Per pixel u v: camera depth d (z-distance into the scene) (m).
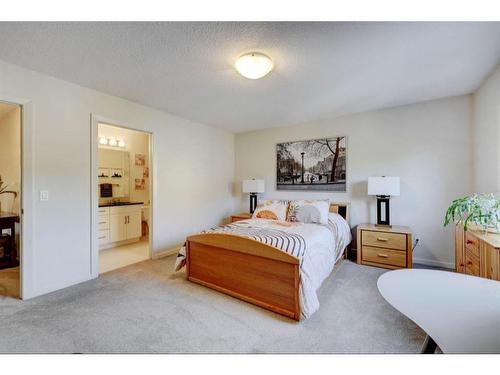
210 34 1.75
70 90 2.58
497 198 2.20
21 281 2.26
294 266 1.96
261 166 4.74
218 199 4.71
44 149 2.38
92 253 2.77
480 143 2.76
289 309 1.99
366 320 1.94
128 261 3.43
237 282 2.31
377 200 3.45
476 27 1.67
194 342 1.67
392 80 2.55
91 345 1.63
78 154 2.65
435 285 1.18
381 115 3.54
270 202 3.89
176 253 3.82
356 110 3.57
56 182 2.47
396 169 3.45
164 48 1.93
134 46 1.91
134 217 4.60
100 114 2.84
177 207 3.87
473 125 2.96
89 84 2.63
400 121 3.41
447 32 1.73
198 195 4.25
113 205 4.33
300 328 1.84
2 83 2.13
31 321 1.91
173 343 1.66
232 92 2.87
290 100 3.13
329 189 3.97
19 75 2.22
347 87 2.73
